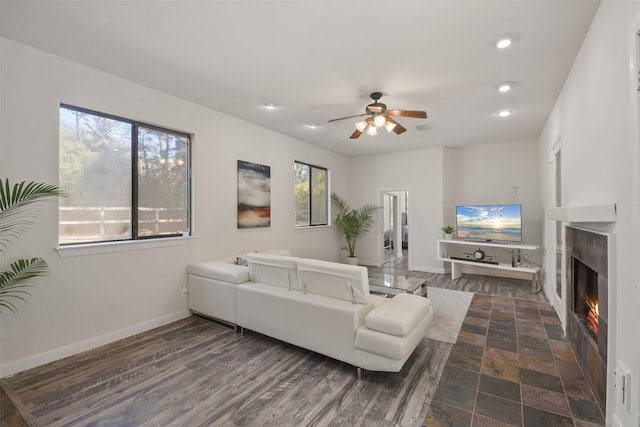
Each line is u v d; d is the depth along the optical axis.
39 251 2.55
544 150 4.79
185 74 3.04
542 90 3.37
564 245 3.12
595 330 2.26
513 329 3.29
